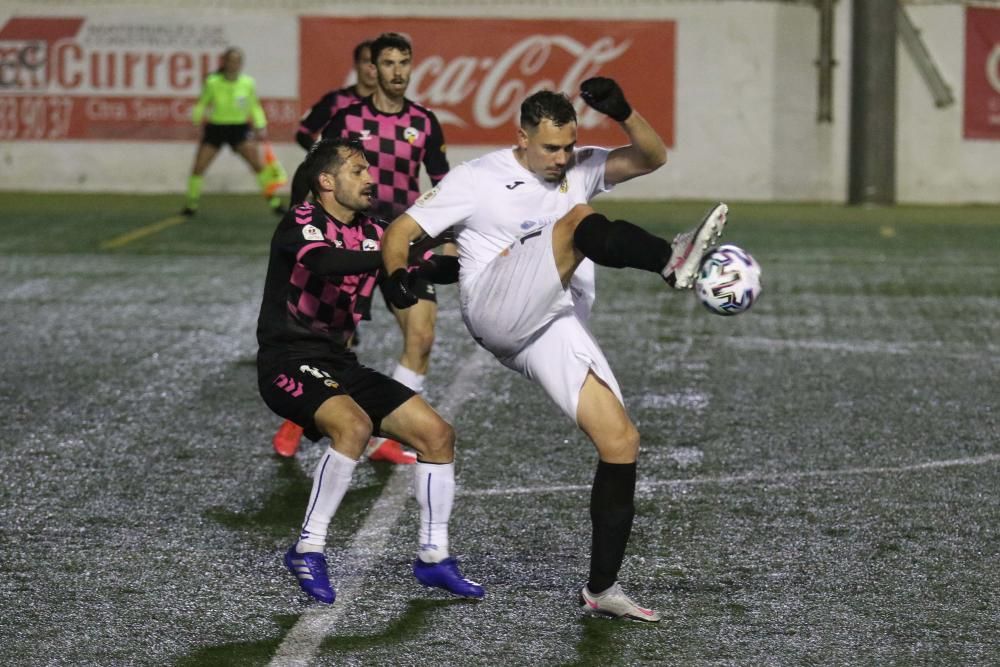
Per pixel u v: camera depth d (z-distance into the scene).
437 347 34.34
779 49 70.88
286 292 17.61
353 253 16.81
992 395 29.09
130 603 16.95
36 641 15.70
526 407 27.77
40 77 70.94
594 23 70.25
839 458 24.02
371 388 17.47
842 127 71.56
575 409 16.25
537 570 18.30
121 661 15.14
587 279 17.12
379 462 23.77
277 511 20.97
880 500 21.45
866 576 17.98
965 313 39.59
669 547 19.20
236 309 39.44
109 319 37.69
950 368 31.91
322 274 16.84
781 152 71.56
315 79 70.56
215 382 30.05
